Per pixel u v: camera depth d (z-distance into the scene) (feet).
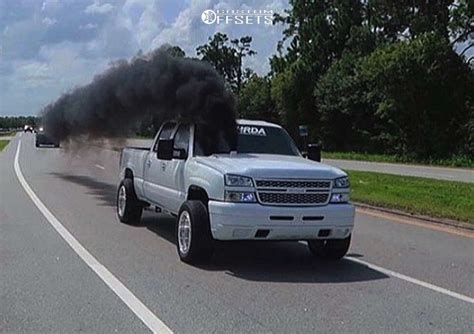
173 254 31.73
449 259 31.91
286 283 26.22
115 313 21.49
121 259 30.25
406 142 161.17
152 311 21.76
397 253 33.40
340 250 30.40
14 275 26.68
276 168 28.19
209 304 22.76
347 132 198.08
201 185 29.43
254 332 19.67
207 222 28.91
